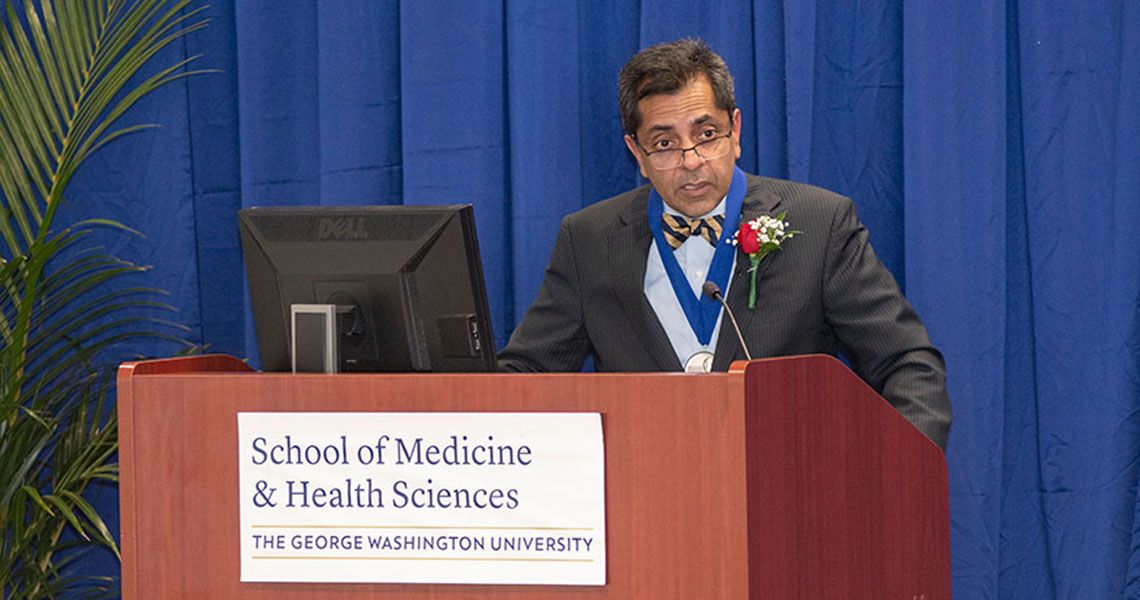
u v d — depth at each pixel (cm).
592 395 488
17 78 973
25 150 971
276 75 1014
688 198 736
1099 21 896
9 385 916
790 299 739
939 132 903
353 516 506
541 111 946
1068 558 912
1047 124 902
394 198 1002
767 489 482
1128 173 886
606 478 487
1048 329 909
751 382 475
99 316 1018
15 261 885
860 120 943
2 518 938
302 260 602
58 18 982
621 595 486
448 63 966
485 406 495
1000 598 942
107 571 1055
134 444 526
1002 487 939
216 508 518
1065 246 902
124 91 1026
